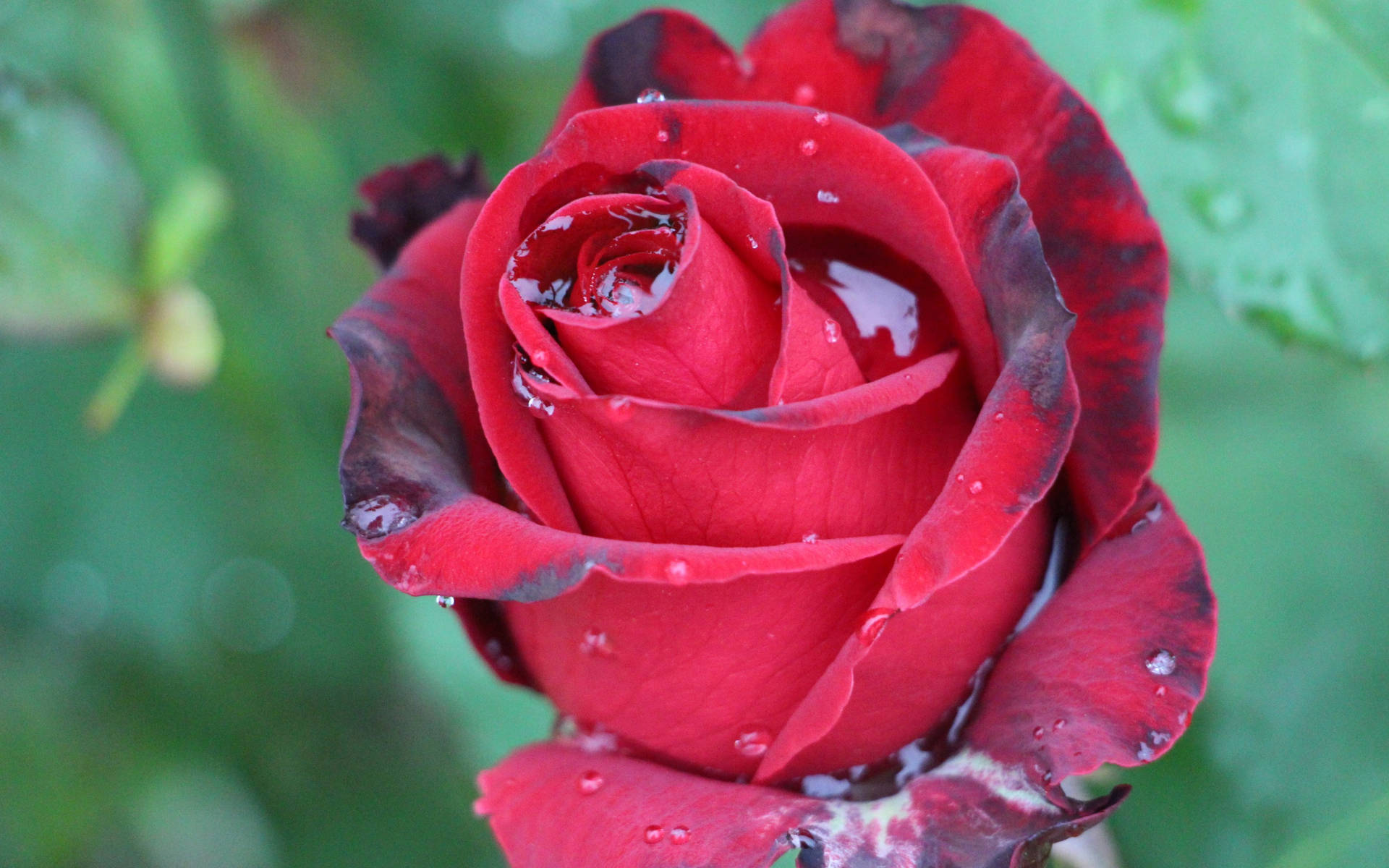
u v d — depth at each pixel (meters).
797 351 0.33
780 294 0.34
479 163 0.37
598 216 0.34
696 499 0.33
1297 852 0.38
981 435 0.33
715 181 0.33
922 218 0.34
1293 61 0.37
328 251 0.42
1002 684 0.34
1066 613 0.34
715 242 0.33
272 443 0.42
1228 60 0.37
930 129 0.35
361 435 0.34
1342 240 0.37
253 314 0.41
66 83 0.40
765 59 0.36
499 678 0.36
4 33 0.40
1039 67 0.35
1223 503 0.42
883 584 0.33
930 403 0.34
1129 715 0.33
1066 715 0.33
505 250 0.34
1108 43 0.37
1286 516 0.41
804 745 0.33
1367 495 0.41
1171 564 0.34
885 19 0.35
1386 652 0.39
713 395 0.33
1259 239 0.37
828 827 0.33
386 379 0.34
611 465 0.33
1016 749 0.33
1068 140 0.34
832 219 0.34
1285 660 0.40
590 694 0.34
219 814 0.57
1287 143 0.37
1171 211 0.37
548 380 0.33
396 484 0.34
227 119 0.40
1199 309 0.43
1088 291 0.34
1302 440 0.42
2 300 0.38
